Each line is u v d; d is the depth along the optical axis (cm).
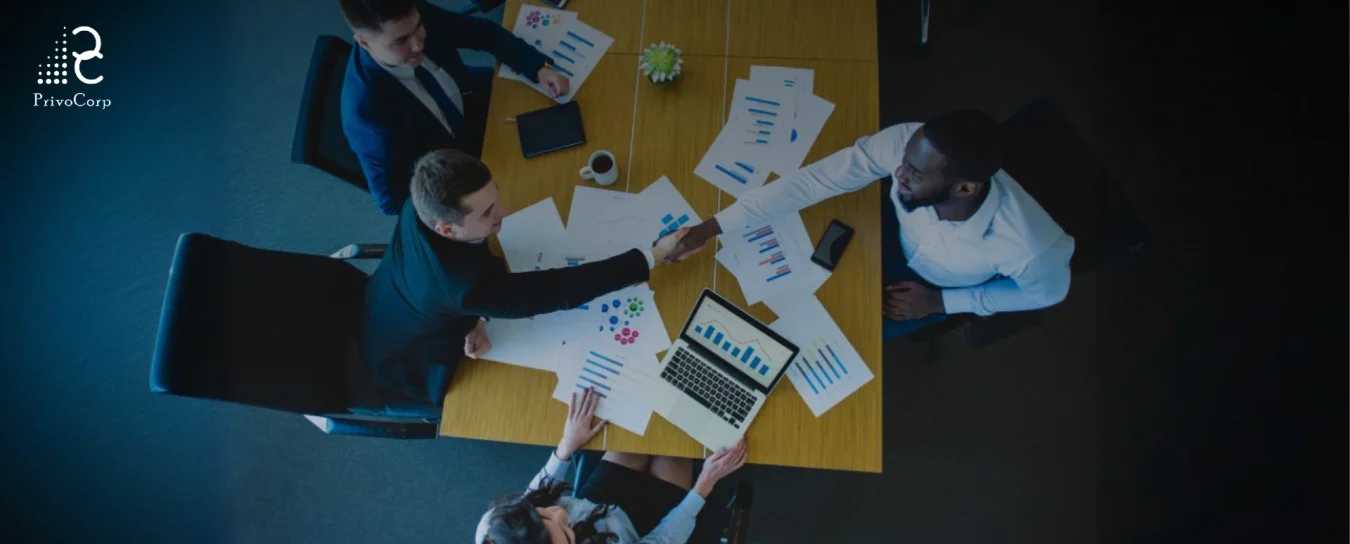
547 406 211
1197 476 271
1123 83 308
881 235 219
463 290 193
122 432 296
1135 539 269
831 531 278
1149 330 284
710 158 226
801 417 205
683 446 207
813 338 210
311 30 335
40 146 326
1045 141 192
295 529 288
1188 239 290
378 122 218
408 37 199
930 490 277
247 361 207
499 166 229
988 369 285
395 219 315
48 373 302
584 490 226
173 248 314
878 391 205
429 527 285
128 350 304
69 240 316
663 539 210
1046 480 275
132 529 289
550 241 222
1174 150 299
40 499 292
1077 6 317
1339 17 307
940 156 166
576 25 241
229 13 337
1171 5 315
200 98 330
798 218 217
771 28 236
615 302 215
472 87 257
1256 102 302
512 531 195
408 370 220
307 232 315
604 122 230
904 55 318
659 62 223
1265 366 278
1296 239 287
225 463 294
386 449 292
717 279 215
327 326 230
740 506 208
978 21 319
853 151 207
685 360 209
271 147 324
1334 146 295
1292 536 264
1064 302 288
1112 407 279
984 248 197
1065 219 189
